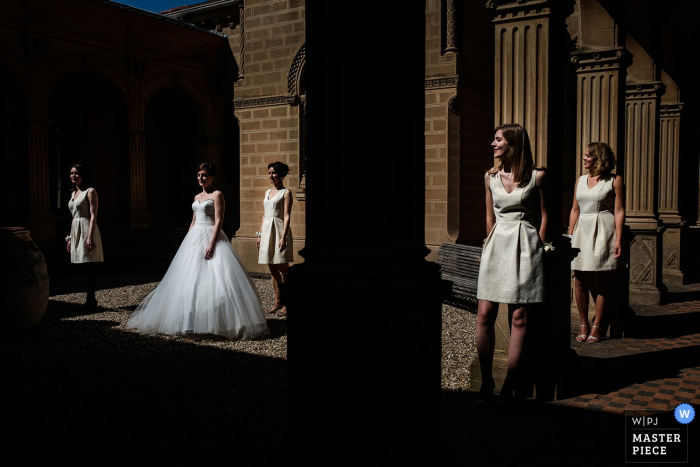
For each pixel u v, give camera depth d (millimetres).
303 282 2369
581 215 5484
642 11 7250
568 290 4145
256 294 5930
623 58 5785
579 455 2945
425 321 2455
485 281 3613
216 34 15688
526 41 3980
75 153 15211
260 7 10812
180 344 5508
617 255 5289
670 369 4535
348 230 2324
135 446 3072
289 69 10484
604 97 5938
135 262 12461
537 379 3848
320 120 2381
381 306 2119
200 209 5895
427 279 2443
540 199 3586
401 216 2377
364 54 2258
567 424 3377
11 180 13523
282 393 4000
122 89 13820
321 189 2391
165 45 14719
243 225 11273
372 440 2191
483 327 3668
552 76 3975
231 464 2838
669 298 8047
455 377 4375
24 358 4941
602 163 5324
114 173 16062
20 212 12180
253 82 11000
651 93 7473
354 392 2227
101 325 6398
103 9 13125
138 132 14172
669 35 9070
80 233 7062
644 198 7617
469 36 9391
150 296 6230
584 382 4219
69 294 8758
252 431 3279
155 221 17109
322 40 2348
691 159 10148
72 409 3670
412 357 2373
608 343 5477
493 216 3762
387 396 2197
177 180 17484
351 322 2221
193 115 16984
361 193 2283
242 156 11227
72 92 14969
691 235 9812
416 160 2486
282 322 6602
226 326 5605
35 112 12055
